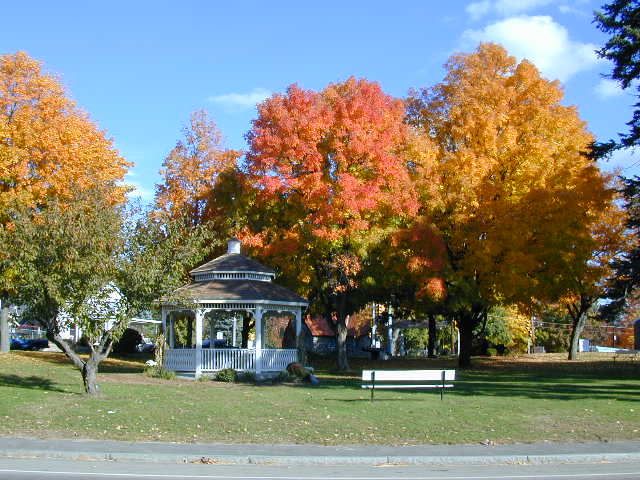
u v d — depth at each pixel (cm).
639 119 2514
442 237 3425
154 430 1553
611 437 1516
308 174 3194
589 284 3812
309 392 2367
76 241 1970
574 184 3309
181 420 1670
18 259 1969
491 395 2270
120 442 1423
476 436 1513
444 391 2428
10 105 3128
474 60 3634
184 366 3041
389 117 3322
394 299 4078
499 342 5228
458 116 3488
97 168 3341
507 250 3306
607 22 2530
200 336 3023
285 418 1716
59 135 3150
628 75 2508
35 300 2002
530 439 1490
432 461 1295
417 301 3828
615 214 4022
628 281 3309
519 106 3562
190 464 1266
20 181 3000
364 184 3175
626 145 2523
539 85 3541
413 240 3183
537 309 3888
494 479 1116
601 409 1878
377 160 3181
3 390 2145
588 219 3353
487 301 3506
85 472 1149
